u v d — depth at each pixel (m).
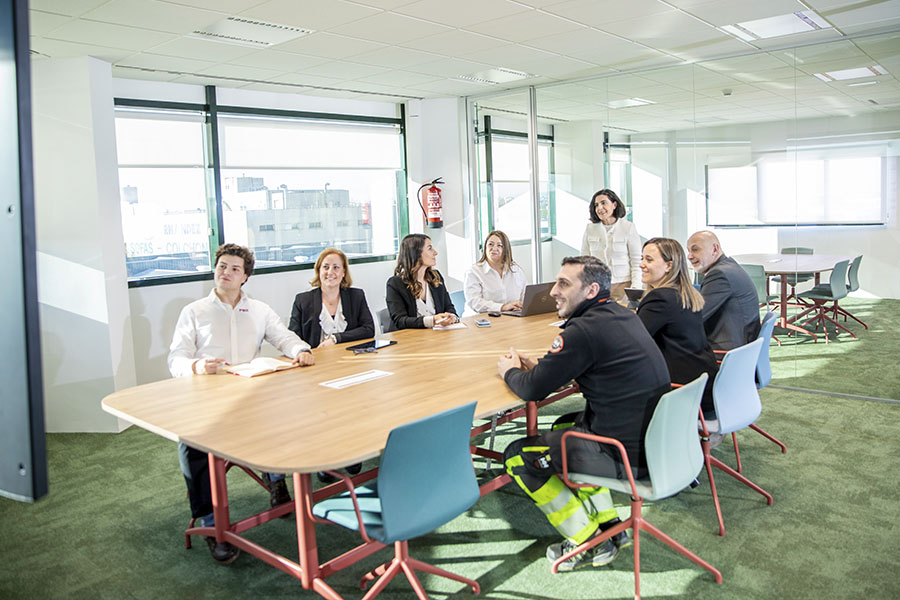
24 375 0.60
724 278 3.99
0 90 0.59
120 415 2.76
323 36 4.71
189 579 2.87
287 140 6.87
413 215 7.82
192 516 3.17
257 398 2.93
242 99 6.49
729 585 2.69
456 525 3.30
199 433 2.47
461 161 7.64
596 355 2.66
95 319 5.03
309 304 4.34
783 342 5.73
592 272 2.78
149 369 5.81
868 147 5.19
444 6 4.10
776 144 5.63
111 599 2.73
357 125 7.44
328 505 2.49
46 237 5.06
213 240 6.35
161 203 6.00
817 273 5.52
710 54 5.74
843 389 5.42
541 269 7.23
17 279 0.60
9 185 0.59
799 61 5.41
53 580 2.89
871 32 5.04
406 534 2.27
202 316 3.62
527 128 7.13
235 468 4.18
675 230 6.25
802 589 2.63
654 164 6.31
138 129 5.82
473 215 7.72
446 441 2.35
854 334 5.35
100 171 4.98
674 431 2.55
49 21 4.02
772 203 5.70
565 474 2.66
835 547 2.96
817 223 5.49
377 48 5.11
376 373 3.33
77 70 4.89
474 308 5.29
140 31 4.33
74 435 5.05
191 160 6.20
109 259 5.05
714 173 5.98
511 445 2.96
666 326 3.26
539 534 3.20
